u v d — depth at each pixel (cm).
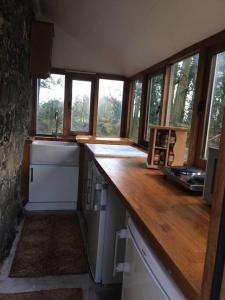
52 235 271
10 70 190
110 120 389
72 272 214
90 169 258
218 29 165
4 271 208
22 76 243
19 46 220
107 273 200
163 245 84
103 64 366
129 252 114
